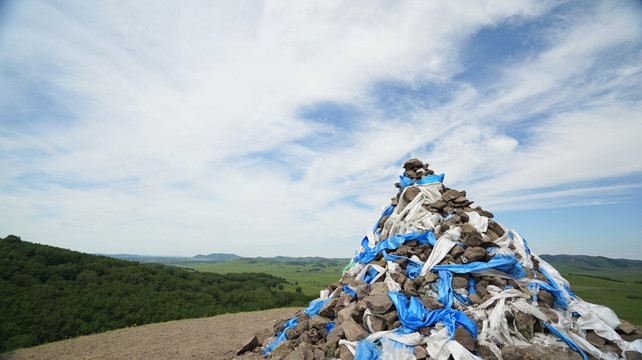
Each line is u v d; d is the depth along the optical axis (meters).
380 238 11.57
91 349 13.38
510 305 8.16
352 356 7.49
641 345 7.50
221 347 12.13
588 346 7.43
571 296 9.35
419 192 12.06
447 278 8.78
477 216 10.88
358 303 8.66
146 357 11.35
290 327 10.73
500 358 7.02
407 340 7.35
